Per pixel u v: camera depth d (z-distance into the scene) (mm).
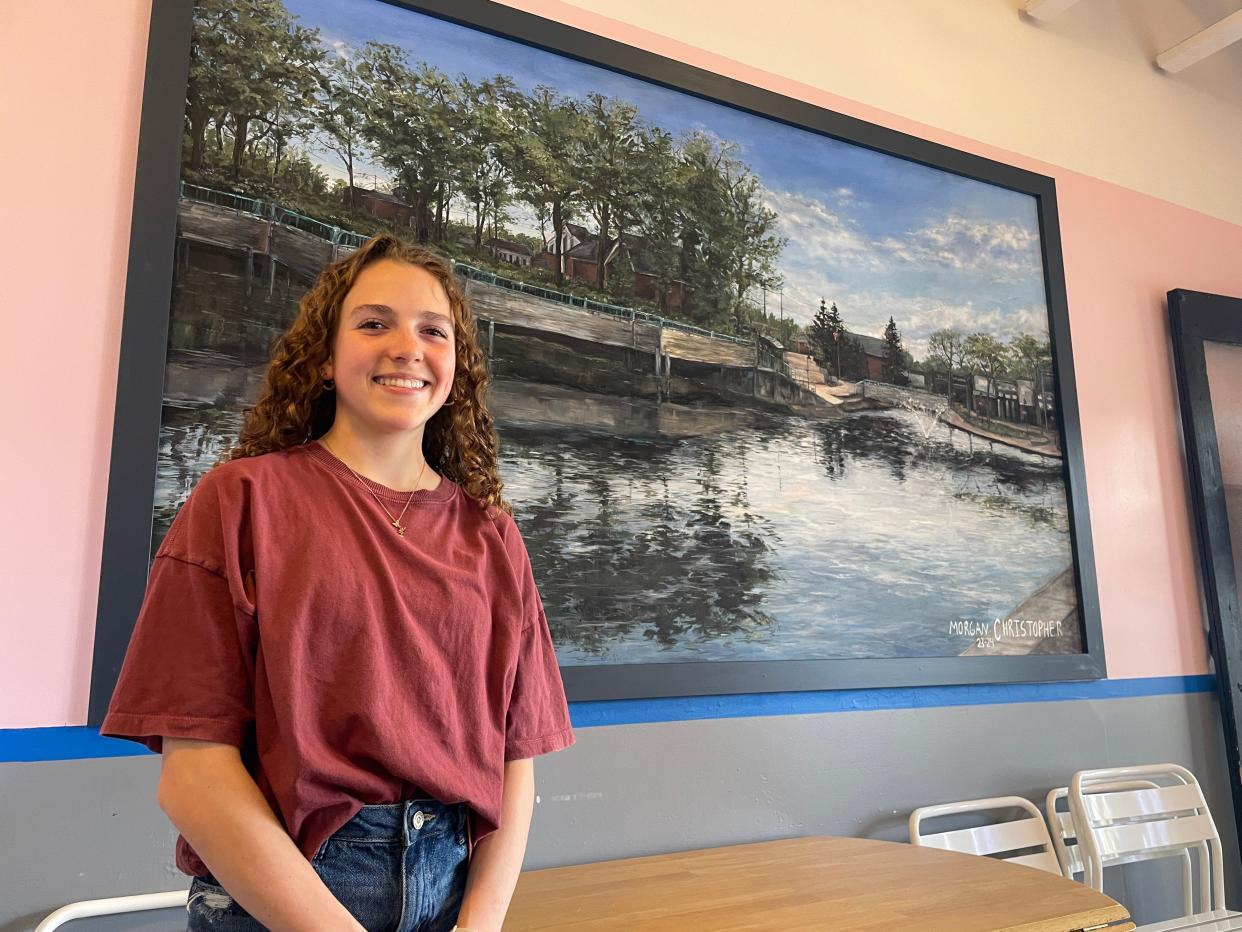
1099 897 1532
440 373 1052
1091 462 2730
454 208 1944
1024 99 2924
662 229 2186
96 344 1581
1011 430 2592
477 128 1999
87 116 1638
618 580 1961
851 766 2170
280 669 848
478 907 948
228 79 1756
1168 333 3004
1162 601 2754
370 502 989
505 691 1024
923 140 2604
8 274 1538
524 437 1924
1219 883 2375
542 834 1804
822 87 2523
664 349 2125
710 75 2301
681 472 2084
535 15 2084
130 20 1701
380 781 883
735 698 2062
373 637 897
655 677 1926
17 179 1569
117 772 1500
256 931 832
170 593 860
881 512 2330
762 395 2230
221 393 1666
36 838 1432
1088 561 2592
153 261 1619
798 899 1532
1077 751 2502
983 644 2389
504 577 1074
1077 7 3145
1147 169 3145
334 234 1812
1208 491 2824
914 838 2117
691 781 1975
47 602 1483
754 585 2115
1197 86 3379
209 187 1706
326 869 857
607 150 2150
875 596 2268
